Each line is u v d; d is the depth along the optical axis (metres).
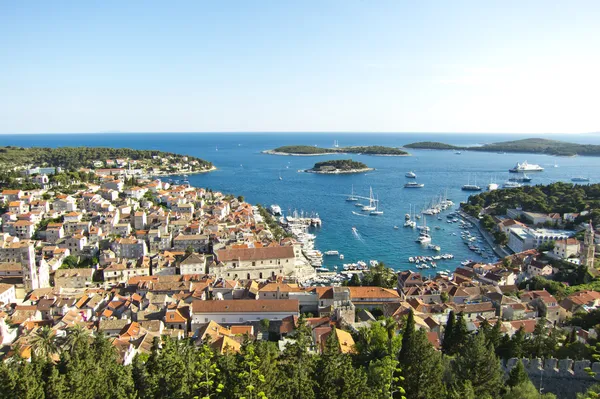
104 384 81.69
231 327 140.38
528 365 92.88
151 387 82.56
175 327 144.50
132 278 193.50
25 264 187.00
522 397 79.19
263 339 136.50
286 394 74.25
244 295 171.62
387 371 81.38
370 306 164.88
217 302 152.50
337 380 76.50
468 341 100.75
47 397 76.69
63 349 102.12
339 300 158.75
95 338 112.56
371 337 112.00
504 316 155.25
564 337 123.81
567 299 162.00
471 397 76.38
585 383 86.38
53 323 145.75
